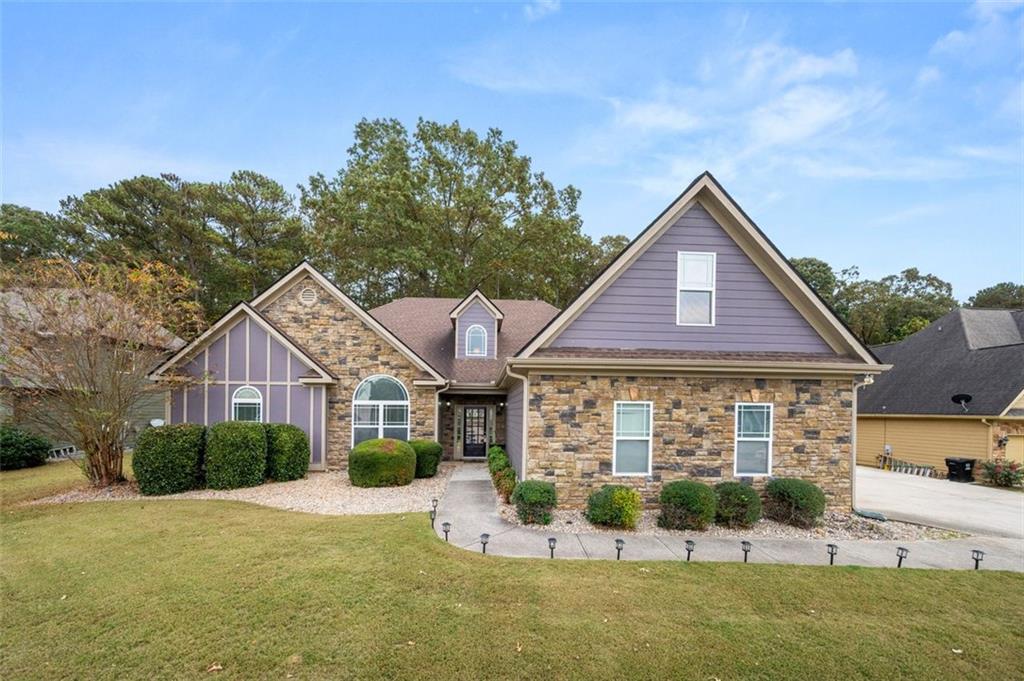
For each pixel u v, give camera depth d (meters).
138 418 14.14
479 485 12.53
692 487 8.82
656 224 10.37
